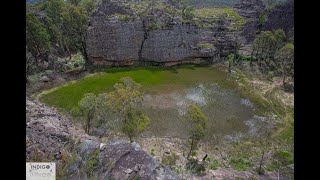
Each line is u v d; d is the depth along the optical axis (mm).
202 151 53875
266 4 124812
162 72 91875
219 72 93375
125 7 95188
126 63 93438
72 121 56062
